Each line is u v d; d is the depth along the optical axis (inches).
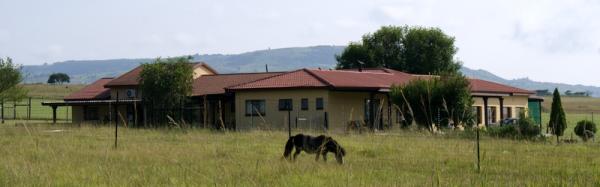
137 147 974.4
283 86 1870.1
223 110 2110.0
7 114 3085.6
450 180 625.9
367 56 3388.3
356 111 1927.9
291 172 665.0
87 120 2439.7
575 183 607.2
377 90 1878.7
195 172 664.4
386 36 3395.7
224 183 599.8
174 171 682.2
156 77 2014.0
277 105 1894.7
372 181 613.9
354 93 1920.5
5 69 2380.7
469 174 698.2
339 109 1859.0
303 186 585.6
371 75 2182.6
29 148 951.6
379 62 3388.3
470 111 1633.9
